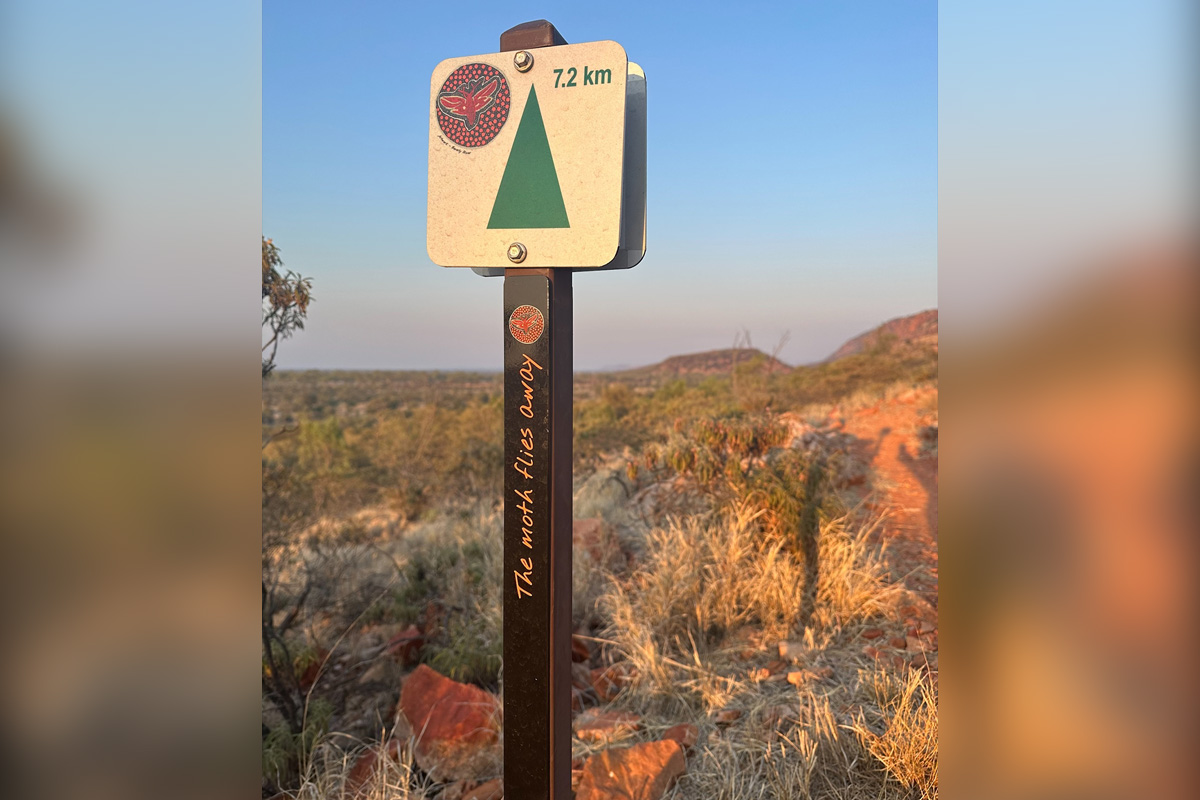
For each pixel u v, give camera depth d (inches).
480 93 62.1
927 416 343.3
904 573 148.8
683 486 197.8
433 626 142.3
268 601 121.0
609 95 59.5
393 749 100.7
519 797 65.1
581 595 144.0
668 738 102.2
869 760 91.2
